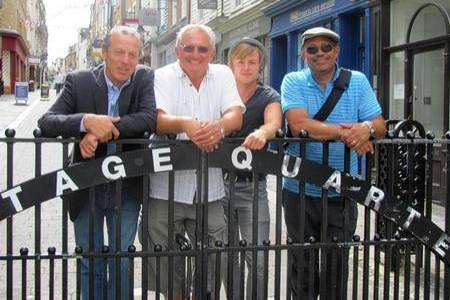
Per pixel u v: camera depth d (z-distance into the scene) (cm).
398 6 924
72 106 329
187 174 341
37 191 293
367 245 342
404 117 898
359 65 1081
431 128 838
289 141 323
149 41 3391
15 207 291
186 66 339
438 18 820
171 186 308
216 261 320
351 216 369
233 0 1708
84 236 334
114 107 331
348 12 1066
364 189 334
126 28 324
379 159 413
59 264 529
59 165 1042
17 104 2648
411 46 875
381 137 366
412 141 342
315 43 363
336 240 337
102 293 326
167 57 3012
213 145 302
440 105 817
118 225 305
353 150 349
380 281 484
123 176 301
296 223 378
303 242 332
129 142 299
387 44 945
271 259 549
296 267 378
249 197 391
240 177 388
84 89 328
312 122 339
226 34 1817
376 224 392
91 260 306
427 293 356
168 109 338
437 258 353
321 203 363
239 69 390
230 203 317
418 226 345
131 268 311
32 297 450
